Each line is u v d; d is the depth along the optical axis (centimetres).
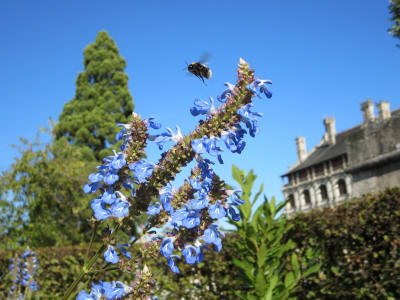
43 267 702
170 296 627
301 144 5659
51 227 1441
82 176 1516
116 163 177
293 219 575
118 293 176
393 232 472
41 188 1428
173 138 184
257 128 174
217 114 179
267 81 180
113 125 2809
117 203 178
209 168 181
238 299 558
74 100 3073
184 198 184
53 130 1579
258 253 402
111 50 3234
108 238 182
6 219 1359
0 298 604
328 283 508
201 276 636
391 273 462
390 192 502
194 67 264
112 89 3077
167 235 184
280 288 396
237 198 181
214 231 180
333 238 520
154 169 180
